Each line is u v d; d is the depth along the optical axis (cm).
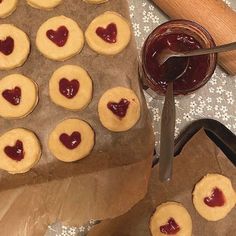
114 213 31
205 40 30
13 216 31
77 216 31
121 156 32
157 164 32
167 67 30
